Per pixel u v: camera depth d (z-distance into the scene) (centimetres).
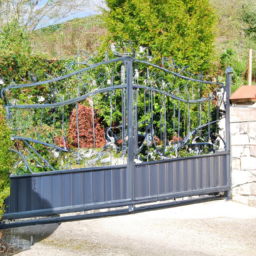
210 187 729
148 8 1159
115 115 863
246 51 2083
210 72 1148
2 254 465
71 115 802
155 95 870
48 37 1770
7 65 845
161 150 790
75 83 879
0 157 446
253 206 710
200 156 716
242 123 729
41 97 866
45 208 574
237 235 561
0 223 553
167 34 1116
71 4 1798
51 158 679
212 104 838
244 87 844
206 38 1327
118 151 771
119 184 634
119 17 1221
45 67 891
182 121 859
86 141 812
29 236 545
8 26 1006
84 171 603
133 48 979
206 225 602
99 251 486
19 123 660
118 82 888
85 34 1791
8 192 456
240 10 2338
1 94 566
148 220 625
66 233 560
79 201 601
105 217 641
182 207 704
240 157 733
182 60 1050
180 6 1252
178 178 694
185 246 514
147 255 475
